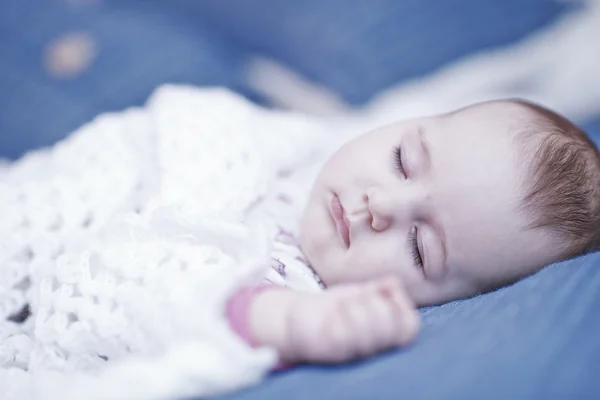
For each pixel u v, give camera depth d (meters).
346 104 0.81
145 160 0.53
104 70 0.72
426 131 0.51
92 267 0.44
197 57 0.76
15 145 0.69
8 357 0.45
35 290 0.46
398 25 0.82
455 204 0.48
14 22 0.74
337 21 0.83
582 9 0.82
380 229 0.48
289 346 0.40
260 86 0.82
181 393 0.38
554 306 0.41
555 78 0.81
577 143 0.51
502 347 0.39
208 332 0.39
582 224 0.50
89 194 0.50
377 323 0.39
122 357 0.42
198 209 0.47
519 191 0.48
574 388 0.37
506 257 0.49
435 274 0.49
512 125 0.50
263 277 0.46
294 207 0.53
